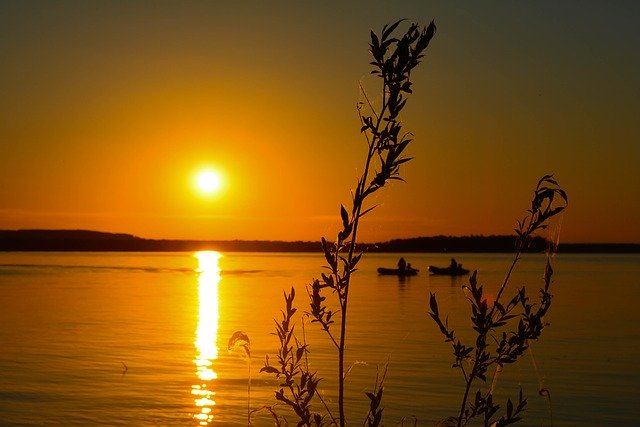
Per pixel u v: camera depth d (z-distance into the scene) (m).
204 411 17.77
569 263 158.75
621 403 18.55
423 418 16.39
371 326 36.00
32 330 35.81
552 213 5.25
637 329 36.16
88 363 25.23
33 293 62.59
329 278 5.15
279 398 5.64
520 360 25.45
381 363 24.08
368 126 4.95
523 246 5.35
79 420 17.09
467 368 23.03
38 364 25.09
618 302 53.28
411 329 34.66
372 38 4.96
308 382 5.60
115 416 17.47
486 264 135.62
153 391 20.17
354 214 5.04
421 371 22.67
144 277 91.88
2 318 41.91
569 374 22.77
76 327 37.12
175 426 16.45
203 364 24.80
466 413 5.56
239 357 25.94
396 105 4.92
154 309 47.66
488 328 5.39
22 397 19.55
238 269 121.94
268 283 78.00
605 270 116.38
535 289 60.56
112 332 34.88
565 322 39.69
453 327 35.47
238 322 39.09
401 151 4.91
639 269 120.94
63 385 21.19
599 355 27.05
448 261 164.62
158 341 31.38
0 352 28.08
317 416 5.63
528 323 5.33
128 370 23.77
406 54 4.91
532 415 17.22
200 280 84.38
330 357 25.28
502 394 19.38
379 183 4.95
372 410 5.43
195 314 43.97
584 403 18.53
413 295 58.81
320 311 5.24
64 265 136.62
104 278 88.56
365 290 65.62
